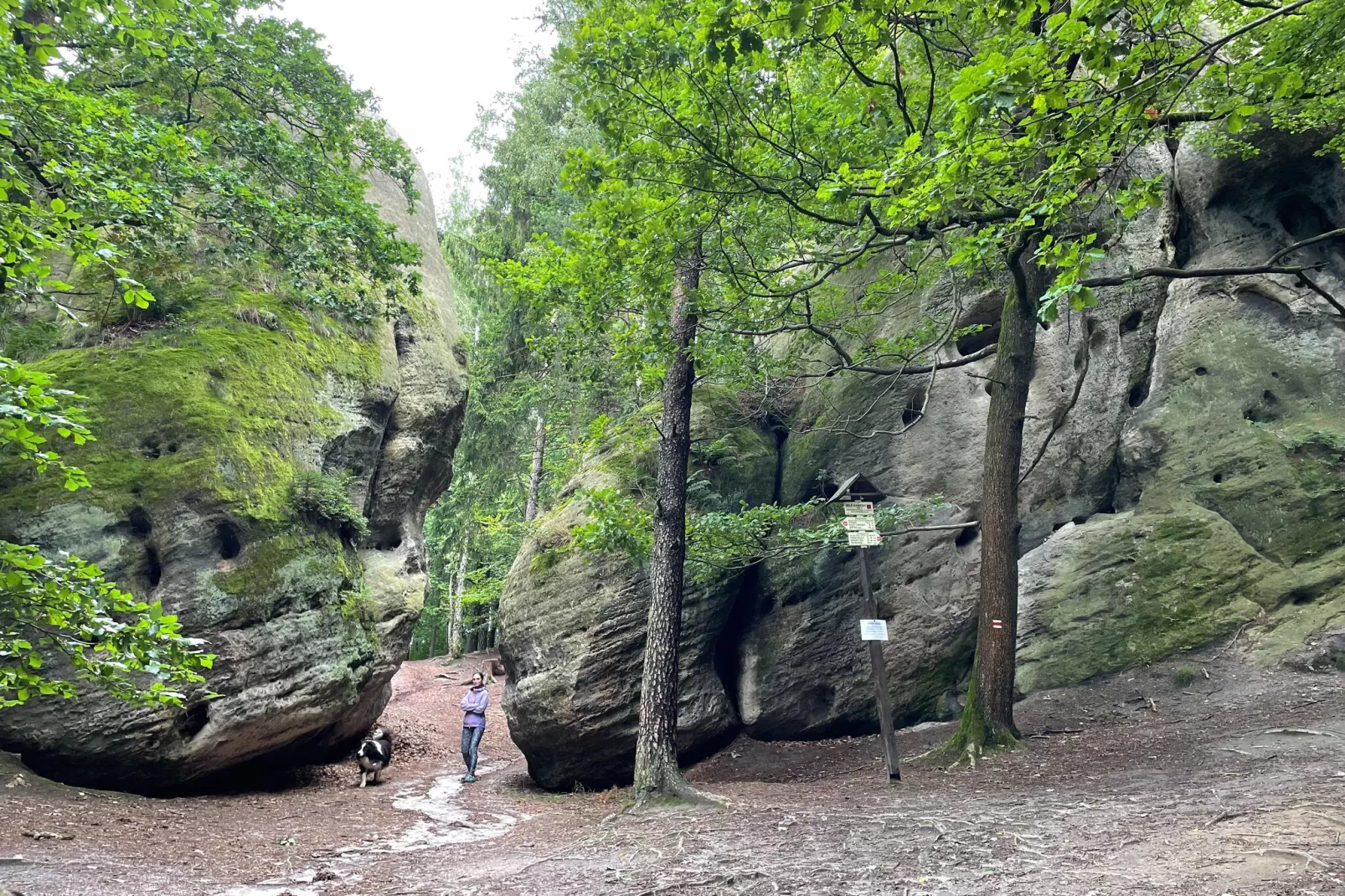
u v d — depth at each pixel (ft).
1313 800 17.78
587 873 18.95
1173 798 20.03
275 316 44.06
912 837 18.74
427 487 53.42
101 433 35.58
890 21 23.15
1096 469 43.01
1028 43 14.96
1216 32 36.86
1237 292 41.81
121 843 23.62
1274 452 38.27
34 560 14.62
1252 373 40.34
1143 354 44.09
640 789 29.14
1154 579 38.24
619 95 28.14
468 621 101.09
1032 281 32.50
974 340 45.88
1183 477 40.14
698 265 33.09
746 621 44.09
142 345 39.22
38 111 24.22
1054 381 43.75
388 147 45.42
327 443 43.16
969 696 31.22
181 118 41.50
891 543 43.16
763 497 46.78
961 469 43.14
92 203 24.79
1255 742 25.96
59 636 15.49
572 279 32.58
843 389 47.01
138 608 15.80
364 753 41.22
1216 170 41.73
